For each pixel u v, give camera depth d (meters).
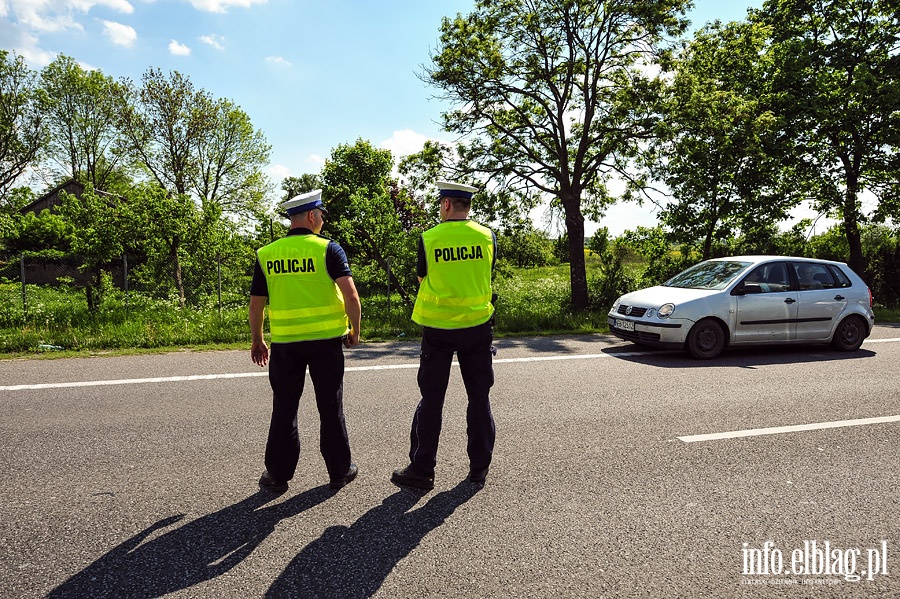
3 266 14.79
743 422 5.01
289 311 3.41
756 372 7.13
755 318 8.33
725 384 6.45
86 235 14.31
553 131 15.62
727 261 9.17
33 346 8.45
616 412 5.30
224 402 5.54
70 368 7.12
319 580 2.58
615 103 14.87
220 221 16.20
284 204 3.55
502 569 2.69
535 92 15.21
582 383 6.49
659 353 8.52
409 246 15.55
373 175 20.75
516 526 3.11
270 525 3.10
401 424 4.91
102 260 14.47
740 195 17.41
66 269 15.95
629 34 14.02
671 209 17.41
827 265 9.07
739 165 17.02
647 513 3.28
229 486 3.61
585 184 15.86
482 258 3.67
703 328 8.08
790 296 8.56
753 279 8.55
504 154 15.49
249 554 2.80
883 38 18.88
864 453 4.27
